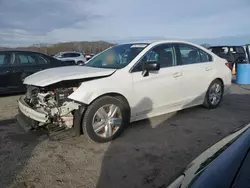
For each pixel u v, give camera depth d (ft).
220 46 48.75
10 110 18.43
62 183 8.81
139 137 12.96
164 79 14.24
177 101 15.35
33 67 23.85
